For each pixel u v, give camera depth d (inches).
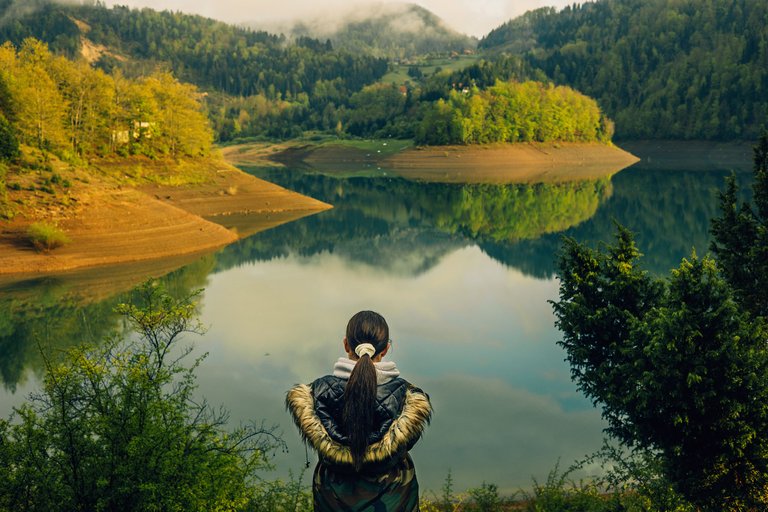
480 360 1168.8
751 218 485.1
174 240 2488.9
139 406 246.2
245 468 267.7
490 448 735.1
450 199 4886.8
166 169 3828.7
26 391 973.8
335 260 2481.5
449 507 460.8
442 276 2185.0
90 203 2445.9
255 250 2620.6
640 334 438.9
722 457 352.5
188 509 232.1
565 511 389.7
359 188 5718.5
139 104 3956.7
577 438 765.3
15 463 229.3
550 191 5270.7
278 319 1508.4
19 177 2420.0
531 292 1897.1
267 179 6525.6
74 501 224.7
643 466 397.4
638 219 3526.1
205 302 1686.8
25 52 3639.3
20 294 1739.7
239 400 911.7
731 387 358.9
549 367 1112.2
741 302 473.7
